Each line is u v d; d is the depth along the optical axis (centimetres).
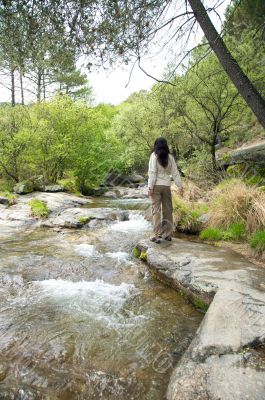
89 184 2062
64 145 1695
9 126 1622
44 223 858
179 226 716
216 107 1081
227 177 934
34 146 1622
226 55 507
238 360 235
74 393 245
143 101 1546
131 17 478
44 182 1686
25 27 448
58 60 491
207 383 217
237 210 640
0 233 765
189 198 864
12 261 540
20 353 291
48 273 499
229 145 1393
